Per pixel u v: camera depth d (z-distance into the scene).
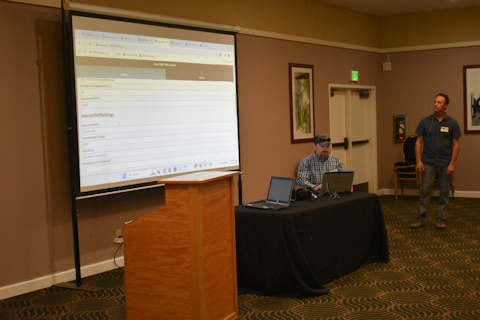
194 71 5.00
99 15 4.22
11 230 3.93
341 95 7.80
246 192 5.94
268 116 6.23
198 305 2.67
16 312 3.59
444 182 5.77
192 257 2.66
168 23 4.75
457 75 8.07
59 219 4.23
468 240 5.31
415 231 5.80
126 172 4.44
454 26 8.02
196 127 5.03
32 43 4.03
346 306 3.51
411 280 4.05
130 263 2.83
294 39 6.58
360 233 4.41
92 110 4.19
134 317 2.84
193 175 2.87
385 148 8.59
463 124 8.07
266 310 3.46
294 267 3.63
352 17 7.79
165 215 2.71
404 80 8.39
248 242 3.76
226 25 5.57
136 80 4.50
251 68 5.98
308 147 6.90
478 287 3.85
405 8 7.88
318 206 3.91
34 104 4.06
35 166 4.07
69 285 4.15
